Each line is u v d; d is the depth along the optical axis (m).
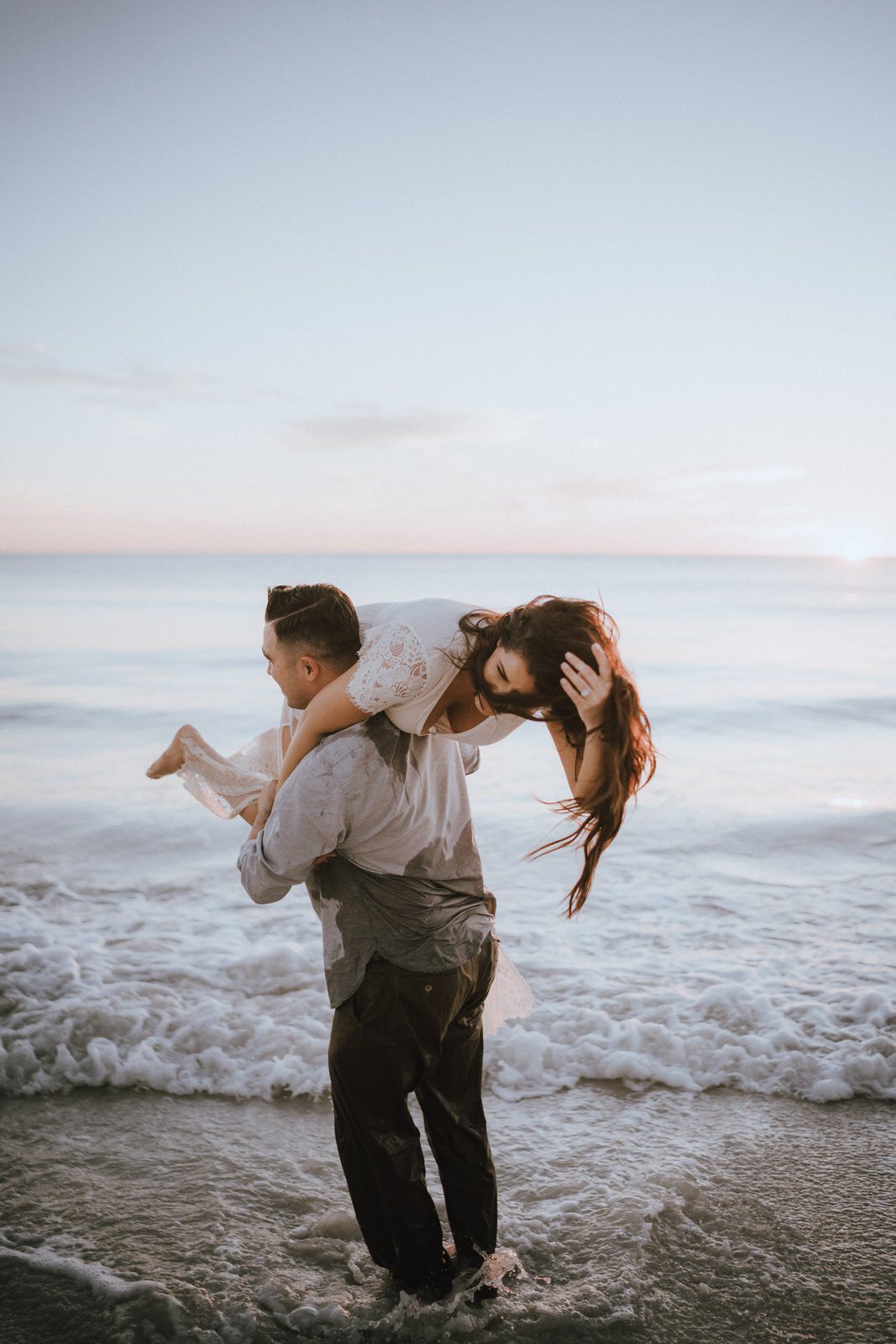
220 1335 2.14
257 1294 2.28
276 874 2.04
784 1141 3.01
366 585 72.81
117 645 21.97
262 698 14.09
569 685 1.88
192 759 2.50
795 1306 2.25
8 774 8.73
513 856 6.34
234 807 2.51
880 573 110.06
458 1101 2.25
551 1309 2.22
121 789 8.08
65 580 68.25
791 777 9.02
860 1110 3.20
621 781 1.98
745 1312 2.23
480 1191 2.29
